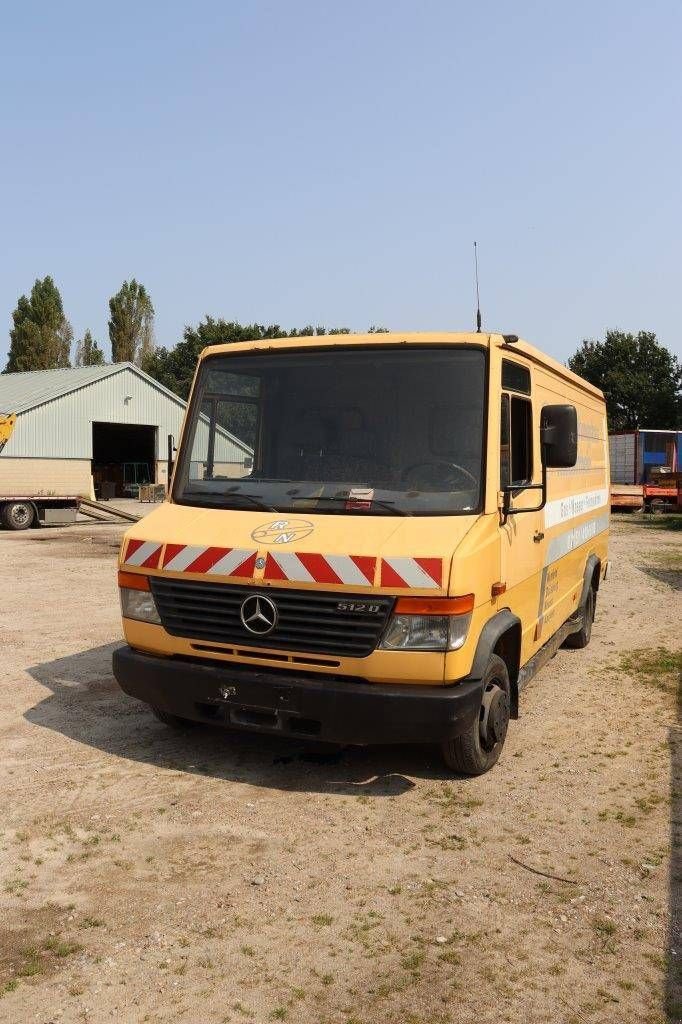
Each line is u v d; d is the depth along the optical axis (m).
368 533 4.99
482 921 3.89
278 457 5.63
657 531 24.44
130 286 73.00
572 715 6.96
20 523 25.12
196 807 5.04
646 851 4.59
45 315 72.56
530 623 6.34
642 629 10.32
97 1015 3.22
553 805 5.16
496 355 5.39
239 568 5.04
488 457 5.18
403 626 4.74
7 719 6.55
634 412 63.16
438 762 5.81
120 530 24.94
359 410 5.50
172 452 6.03
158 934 3.75
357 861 4.43
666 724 6.73
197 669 5.17
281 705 4.92
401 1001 3.33
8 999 3.30
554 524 6.98
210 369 6.02
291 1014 3.25
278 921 3.87
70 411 32.44
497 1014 3.26
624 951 3.66
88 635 9.50
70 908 3.96
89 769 5.57
